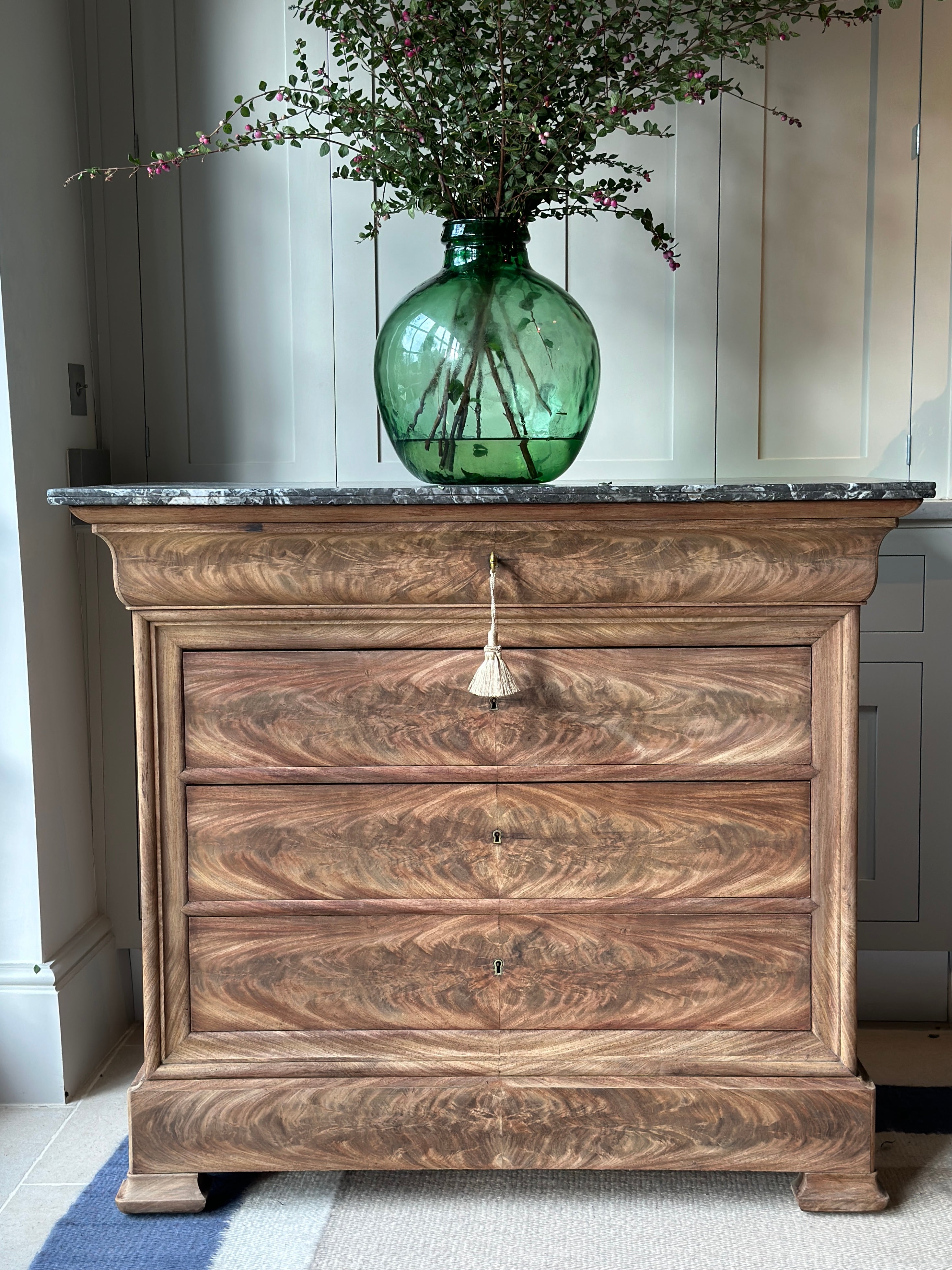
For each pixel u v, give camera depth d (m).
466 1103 1.37
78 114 1.88
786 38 1.52
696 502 1.26
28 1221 1.40
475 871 1.38
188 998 1.40
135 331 1.93
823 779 1.36
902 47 1.83
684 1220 1.39
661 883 1.38
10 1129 1.63
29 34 1.70
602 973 1.39
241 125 1.87
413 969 1.39
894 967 1.97
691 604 1.34
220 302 1.92
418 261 1.90
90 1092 1.75
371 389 1.93
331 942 1.39
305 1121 1.38
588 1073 1.38
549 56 1.43
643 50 1.52
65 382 1.83
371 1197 1.45
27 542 1.68
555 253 1.88
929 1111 1.65
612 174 1.87
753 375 1.90
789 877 1.38
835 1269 1.29
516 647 1.36
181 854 1.39
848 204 1.87
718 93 1.51
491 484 1.47
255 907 1.38
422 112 1.49
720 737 1.37
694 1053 1.39
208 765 1.38
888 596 1.88
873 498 1.25
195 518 1.29
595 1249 1.33
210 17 1.85
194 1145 1.39
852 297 1.89
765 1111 1.37
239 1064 1.39
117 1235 1.37
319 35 1.84
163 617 1.36
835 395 1.91
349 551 1.32
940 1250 1.33
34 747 1.70
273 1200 1.45
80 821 1.88
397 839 1.38
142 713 1.37
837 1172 1.38
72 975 1.75
